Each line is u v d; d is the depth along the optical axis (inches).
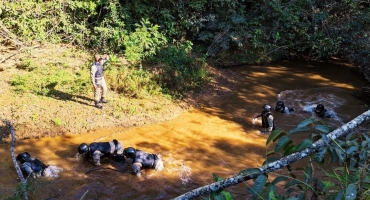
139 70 394.9
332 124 335.9
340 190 103.2
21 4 424.8
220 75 453.7
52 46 447.8
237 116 358.6
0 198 224.4
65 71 399.9
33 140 301.7
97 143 273.7
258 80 452.8
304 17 501.4
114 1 454.9
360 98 400.5
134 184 252.2
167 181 256.5
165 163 276.7
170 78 395.9
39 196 233.3
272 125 323.3
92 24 467.8
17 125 308.7
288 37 510.0
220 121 348.2
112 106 350.9
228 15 496.4
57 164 270.5
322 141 108.3
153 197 239.9
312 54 520.7
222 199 106.7
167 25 472.7
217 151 296.0
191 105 377.4
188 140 312.2
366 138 108.7
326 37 495.2
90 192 241.9
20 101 340.2
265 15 510.0
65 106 341.1
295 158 107.8
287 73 480.7
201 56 475.5
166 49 447.8
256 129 332.5
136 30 440.8
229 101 391.9
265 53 510.6
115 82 377.7
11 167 262.4
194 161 281.4
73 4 447.2
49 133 309.3
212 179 258.5
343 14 507.5
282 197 109.7
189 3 475.8
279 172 249.0
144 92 374.0
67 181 251.1
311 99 397.4
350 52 492.4
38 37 440.5
